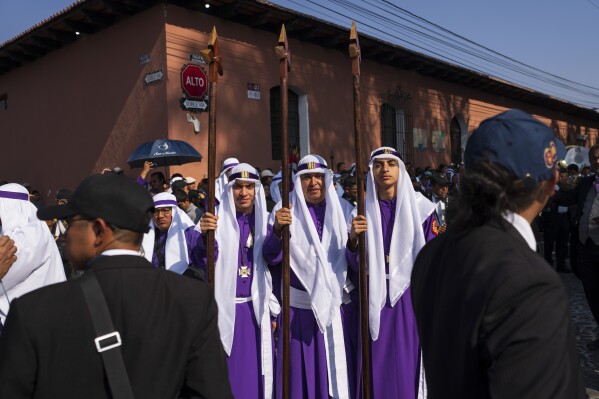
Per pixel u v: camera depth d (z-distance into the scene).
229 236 3.46
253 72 11.44
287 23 11.66
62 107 12.42
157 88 10.13
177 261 3.97
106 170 9.17
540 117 24.09
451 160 18.44
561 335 1.08
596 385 4.11
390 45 13.91
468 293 1.17
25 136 13.72
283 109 3.17
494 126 1.28
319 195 3.53
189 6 10.24
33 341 1.34
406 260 3.42
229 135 10.94
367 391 3.20
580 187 4.78
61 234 5.41
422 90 16.81
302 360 3.43
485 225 1.27
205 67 10.54
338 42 12.95
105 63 11.22
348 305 3.60
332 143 13.44
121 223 1.52
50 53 12.73
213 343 1.54
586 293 4.71
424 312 1.37
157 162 8.80
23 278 3.17
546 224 8.59
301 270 3.43
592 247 4.57
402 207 3.47
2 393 1.32
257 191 3.60
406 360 3.39
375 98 14.89
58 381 1.35
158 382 1.42
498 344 1.10
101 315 1.39
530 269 1.12
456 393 1.17
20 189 3.61
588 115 27.62
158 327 1.45
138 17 10.43
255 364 3.41
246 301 3.48
